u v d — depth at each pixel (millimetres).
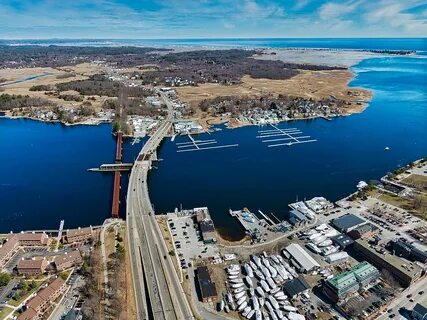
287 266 168750
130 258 175750
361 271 154875
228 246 187500
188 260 176250
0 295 152250
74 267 168875
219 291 155875
